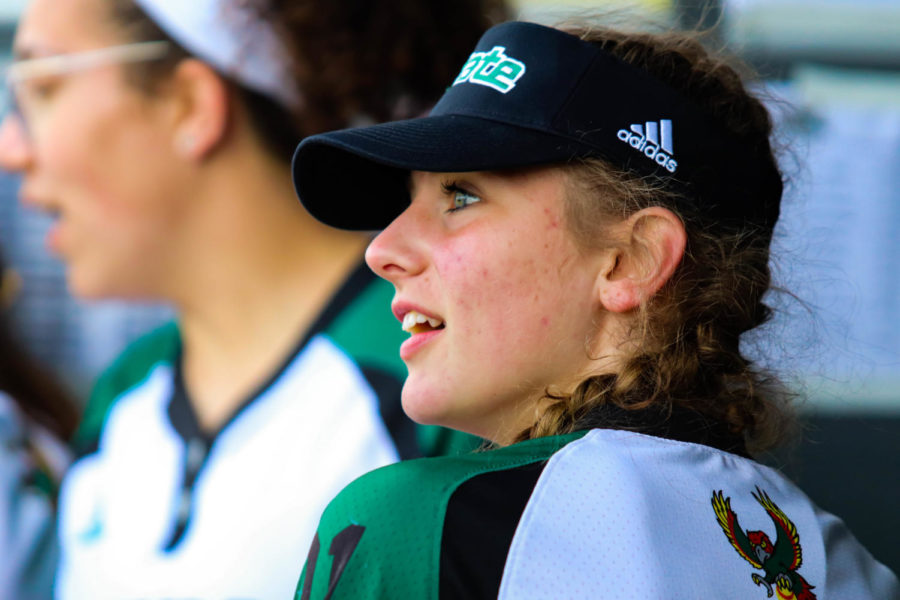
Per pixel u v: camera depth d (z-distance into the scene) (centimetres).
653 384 322
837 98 949
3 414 859
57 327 938
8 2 934
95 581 823
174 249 818
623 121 335
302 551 744
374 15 755
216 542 769
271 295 809
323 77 763
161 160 818
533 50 346
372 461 735
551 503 261
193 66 800
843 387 909
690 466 296
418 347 349
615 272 334
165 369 862
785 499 327
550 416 315
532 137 330
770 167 378
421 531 264
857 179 945
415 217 351
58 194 840
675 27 497
